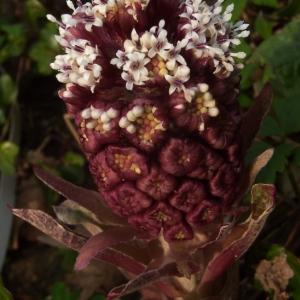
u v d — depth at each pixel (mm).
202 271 168
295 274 183
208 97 133
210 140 139
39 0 275
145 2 134
